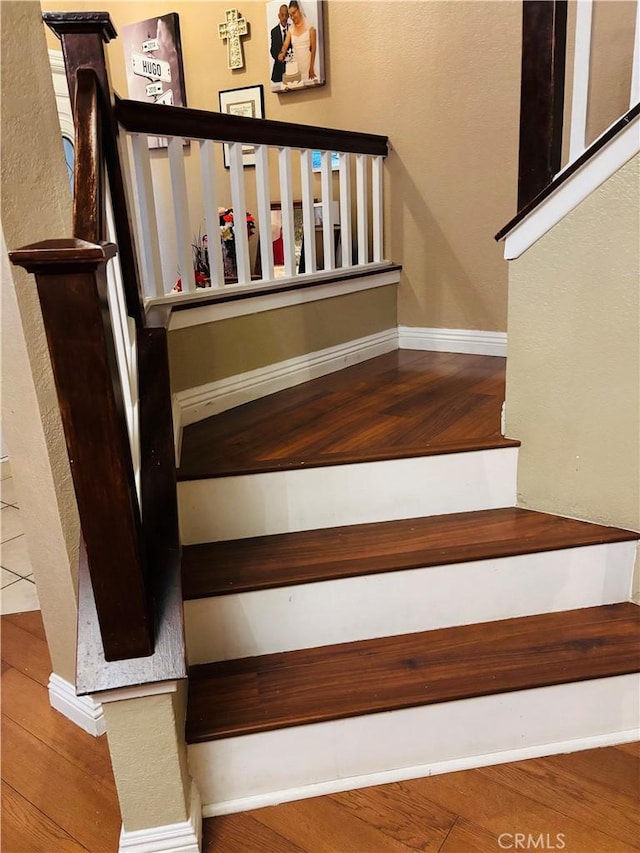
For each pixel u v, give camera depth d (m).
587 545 1.69
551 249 1.64
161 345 1.63
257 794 1.45
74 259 0.85
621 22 2.29
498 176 2.77
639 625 1.68
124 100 1.75
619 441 1.68
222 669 1.57
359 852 1.32
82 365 0.92
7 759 1.60
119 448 0.98
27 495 1.54
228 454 1.86
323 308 2.75
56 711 1.76
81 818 1.43
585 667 1.53
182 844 1.28
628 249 1.54
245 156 3.36
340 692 1.48
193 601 1.52
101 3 3.58
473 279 2.98
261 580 1.56
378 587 1.62
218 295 2.24
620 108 2.37
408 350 3.26
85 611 1.18
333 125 3.10
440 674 1.53
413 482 1.84
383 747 1.48
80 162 1.13
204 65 3.39
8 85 1.27
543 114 1.68
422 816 1.40
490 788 1.47
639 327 1.57
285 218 2.52
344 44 2.94
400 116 2.91
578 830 1.36
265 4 3.10
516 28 2.55
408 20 2.76
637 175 1.48
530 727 1.54
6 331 1.37
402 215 3.07
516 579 1.69
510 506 1.91
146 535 1.28
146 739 1.19
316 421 2.17
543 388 1.76
